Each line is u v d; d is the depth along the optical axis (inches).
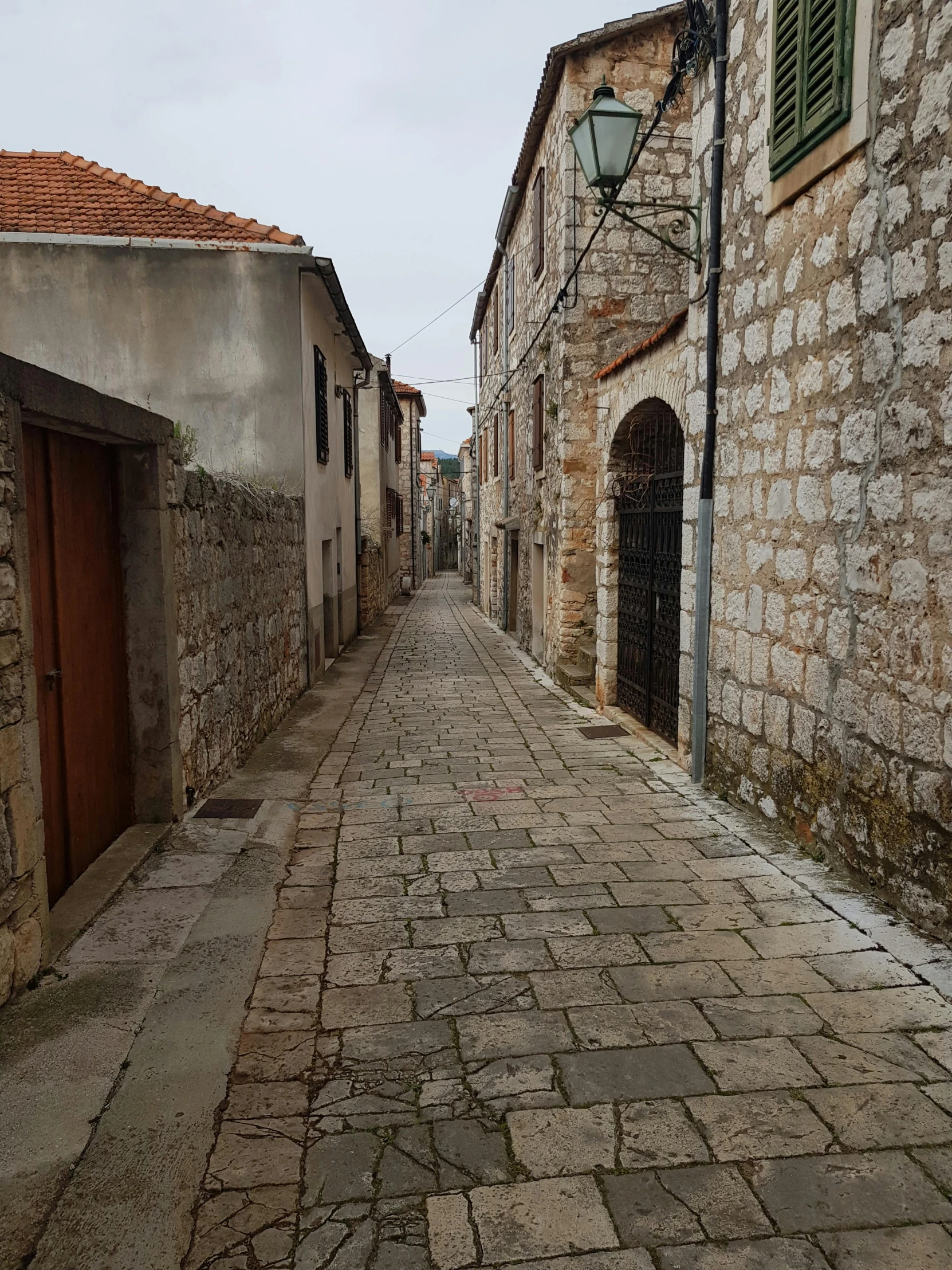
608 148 212.4
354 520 622.2
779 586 172.1
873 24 133.0
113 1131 84.9
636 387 275.9
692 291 215.9
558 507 400.5
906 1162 82.3
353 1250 72.8
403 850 172.4
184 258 371.6
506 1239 73.8
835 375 148.9
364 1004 112.8
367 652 539.2
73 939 123.2
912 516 128.0
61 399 118.9
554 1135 86.7
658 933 131.7
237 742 239.1
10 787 104.4
